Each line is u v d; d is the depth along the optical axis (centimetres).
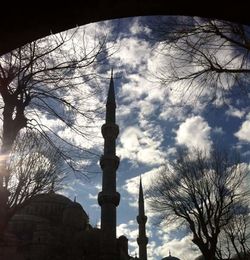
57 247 7075
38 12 493
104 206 6212
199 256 6925
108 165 6456
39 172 2627
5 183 1311
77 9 505
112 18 539
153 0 517
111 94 7250
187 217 3328
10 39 517
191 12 539
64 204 8212
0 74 1081
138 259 8719
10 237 6850
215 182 3253
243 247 3744
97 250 7044
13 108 1161
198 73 998
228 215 3484
